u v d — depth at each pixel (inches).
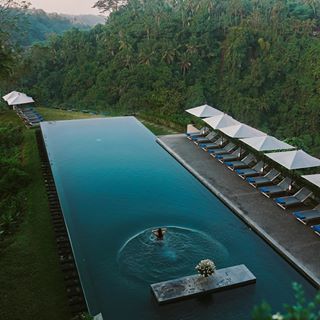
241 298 362.3
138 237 468.8
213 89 2807.6
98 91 2503.7
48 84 2652.6
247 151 731.4
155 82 2559.1
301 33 2859.3
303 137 2488.9
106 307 349.4
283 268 411.8
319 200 548.1
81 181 652.1
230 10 3024.1
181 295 354.0
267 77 2719.0
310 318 106.6
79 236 475.2
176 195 593.3
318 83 2539.4
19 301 363.6
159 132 970.1
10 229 492.7
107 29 2972.4
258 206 539.8
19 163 715.4
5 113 1203.2
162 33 2851.9
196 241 458.9
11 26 2370.8
